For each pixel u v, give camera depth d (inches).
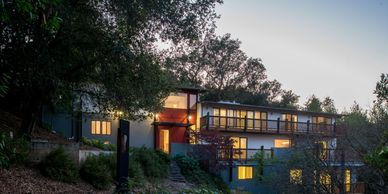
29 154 382.6
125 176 353.4
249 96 1667.1
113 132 876.0
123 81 460.1
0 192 281.4
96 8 421.4
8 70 358.3
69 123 794.8
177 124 938.7
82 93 540.4
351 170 585.9
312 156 624.1
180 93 973.8
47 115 768.9
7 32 342.0
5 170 330.6
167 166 719.7
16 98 591.8
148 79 473.4
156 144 922.1
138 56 441.4
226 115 1034.7
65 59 410.9
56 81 406.0
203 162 816.9
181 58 573.9
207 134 850.1
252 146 1047.6
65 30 384.8
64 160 394.9
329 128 1021.2
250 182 831.1
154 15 438.0
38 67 374.0
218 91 1649.9
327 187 599.8
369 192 490.0
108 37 415.5
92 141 760.3
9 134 390.3
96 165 434.3
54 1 185.3
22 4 165.6
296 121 1120.2
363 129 545.3
